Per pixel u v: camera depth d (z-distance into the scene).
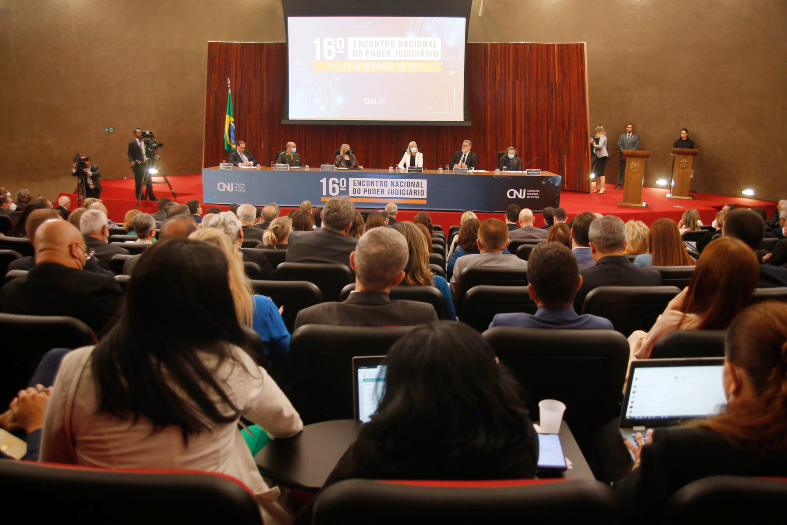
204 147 11.58
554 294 1.96
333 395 1.89
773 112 9.99
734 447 1.05
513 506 0.86
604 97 12.28
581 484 0.89
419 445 0.94
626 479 1.21
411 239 2.72
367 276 2.04
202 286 1.10
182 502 0.91
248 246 4.58
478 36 12.93
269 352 2.27
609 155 12.37
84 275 2.19
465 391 0.94
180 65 12.47
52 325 1.77
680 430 1.10
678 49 11.16
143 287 1.07
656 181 11.82
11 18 9.86
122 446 1.07
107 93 11.36
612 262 2.92
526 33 12.53
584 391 1.82
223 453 1.15
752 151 10.37
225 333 1.15
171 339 1.08
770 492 0.93
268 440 1.71
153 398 1.04
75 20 10.69
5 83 9.91
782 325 1.05
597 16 11.96
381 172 8.56
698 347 1.78
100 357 1.06
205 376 1.08
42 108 10.44
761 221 3.08
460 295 3.31
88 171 9.62
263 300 2.25
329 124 11.05
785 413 1.02
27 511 0.94
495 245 3.46
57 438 1.10
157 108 12.25
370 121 10.98
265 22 13.63
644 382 1.61
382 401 1.01
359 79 10.87
